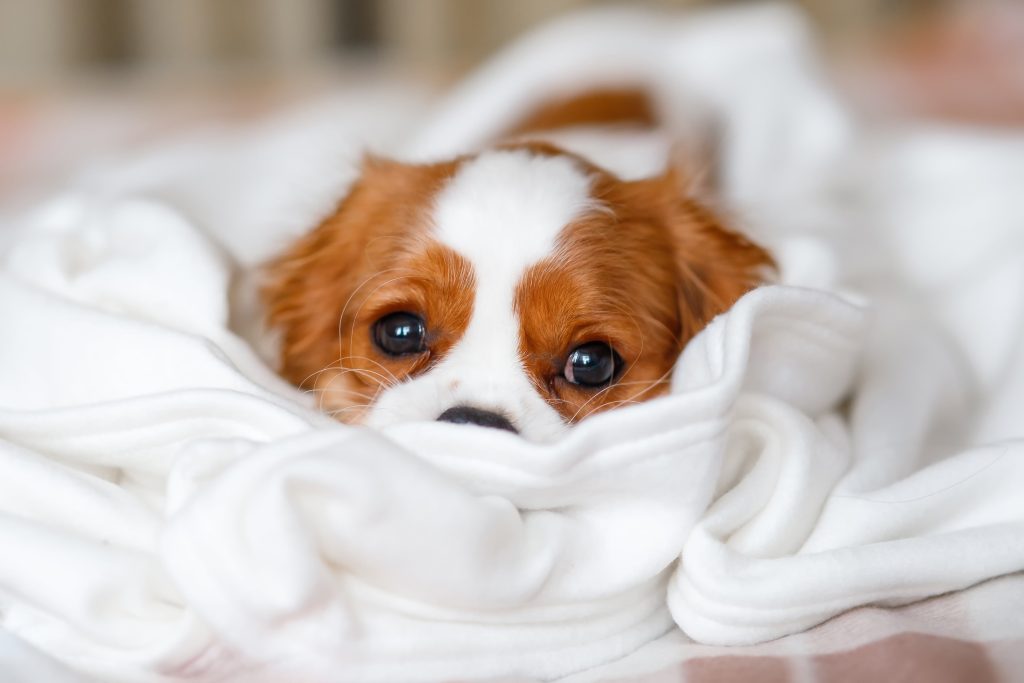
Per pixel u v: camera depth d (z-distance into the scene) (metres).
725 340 0.36
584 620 0.35
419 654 0.33
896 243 0.55
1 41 0.95
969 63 0.87
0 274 0.41
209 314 0.41
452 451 0.35
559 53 0.67
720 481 0.37
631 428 0.34
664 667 0.34
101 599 0.33
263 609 0.32
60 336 0.39
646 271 0.44
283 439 0.33
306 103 0.80
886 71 0.85
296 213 0.51
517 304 0.41
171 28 0.98
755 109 0.61
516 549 0.34
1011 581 0.36
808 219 0.53
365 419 0.41
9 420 0.37
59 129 0.76
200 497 0.33
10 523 0.34
